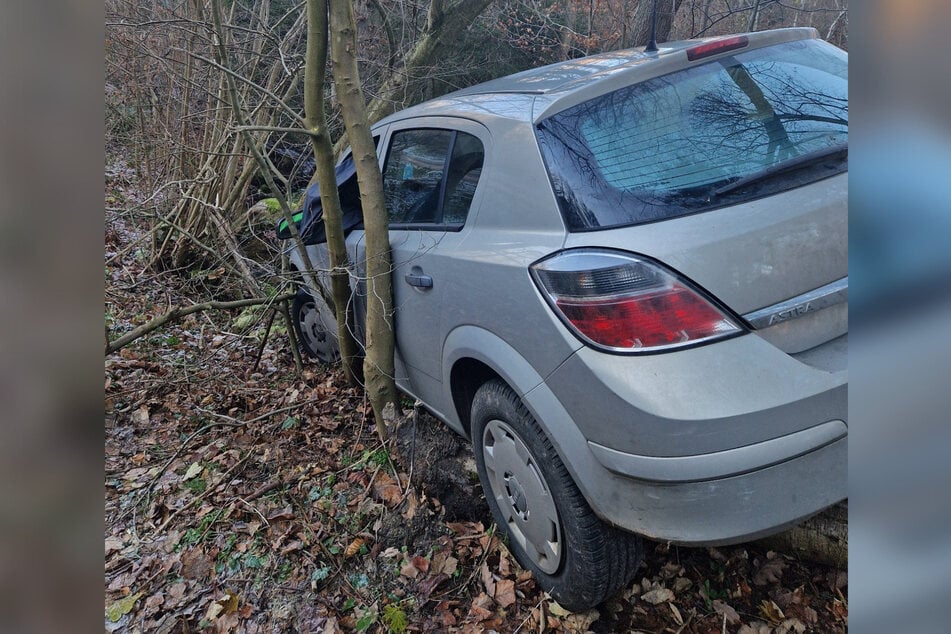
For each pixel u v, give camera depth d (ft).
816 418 4.83
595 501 5.56
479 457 7.61
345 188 11.32
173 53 16.06
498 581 7.09
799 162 5.53
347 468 9.46
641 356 5.02
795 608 6.44
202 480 9.77
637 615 6.55
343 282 10.47
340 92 8.59
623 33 24.03
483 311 6.69
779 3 20.89
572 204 5.93
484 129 7.35
